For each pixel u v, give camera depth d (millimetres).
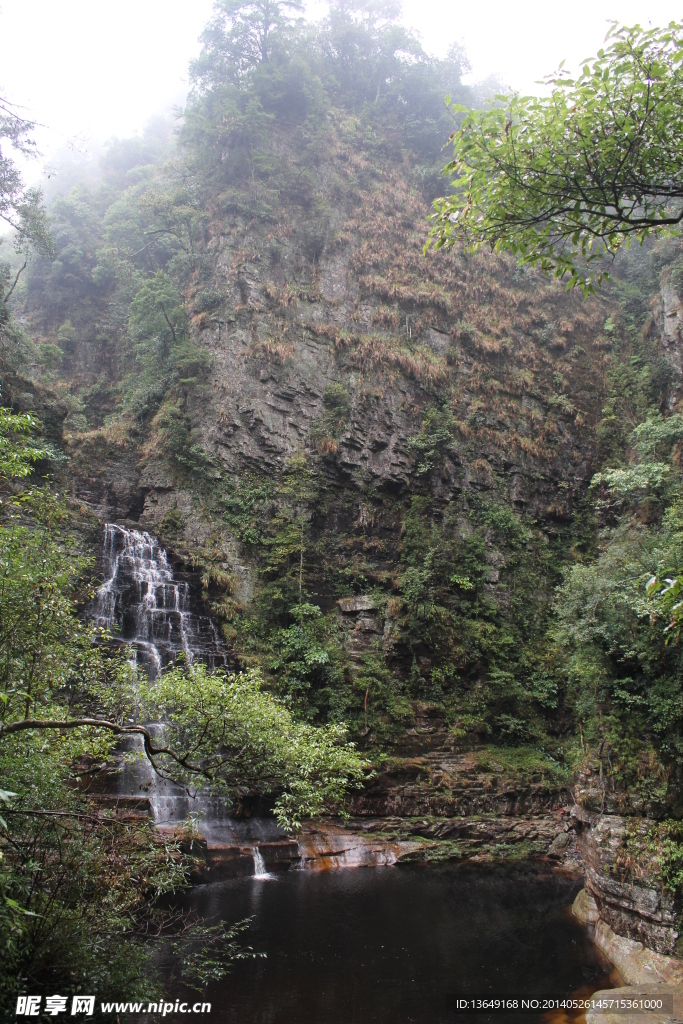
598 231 8031
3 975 6617
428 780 23094
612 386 35625
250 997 10273
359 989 10836
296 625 25422
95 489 27328
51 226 41375
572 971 12055
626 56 7426
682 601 8086
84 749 9594
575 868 19984
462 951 12781
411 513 30016
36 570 8695
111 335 38656
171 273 36031
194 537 26891
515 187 7836
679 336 32406
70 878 7883
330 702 23719
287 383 30719
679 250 35344
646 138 7543
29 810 7117
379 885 17156
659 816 13641
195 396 29891
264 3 37750
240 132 35188
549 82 7699
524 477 33062
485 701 26469
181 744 9531
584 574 17516
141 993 8070
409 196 39125
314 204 36344
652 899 12492
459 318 35656
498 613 29078
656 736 14352
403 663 26016
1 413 9570
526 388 35000
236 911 14242
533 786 24266
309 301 33500
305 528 28219
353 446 30281
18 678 8289
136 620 23078
